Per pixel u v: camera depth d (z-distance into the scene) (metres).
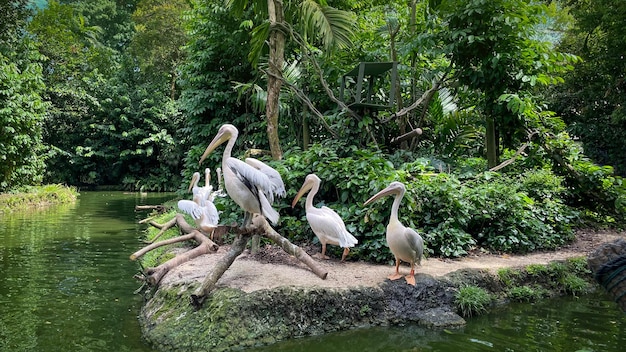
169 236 9.58
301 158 8.20
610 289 2.16
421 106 11.18
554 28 21.11
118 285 6.96
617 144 16.91
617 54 15.73
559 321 5.55
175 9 26.64
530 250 7.90
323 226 6.51
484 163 11.26
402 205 7.01
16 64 18.52
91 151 26.31
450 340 4.96
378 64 8.99
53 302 6.15
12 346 4.74
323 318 5.23
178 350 4.63
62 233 11.34
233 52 13.01
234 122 12.83
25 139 17.28
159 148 27.42
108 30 35.97
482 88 9.52
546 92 17.83
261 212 5.89
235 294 5.06
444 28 9.56
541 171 10.05
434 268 6.43
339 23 8.73
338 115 9.77
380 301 5.55
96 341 4.92
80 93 25.42
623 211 10.09
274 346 4.78
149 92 27.78
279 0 8.73
